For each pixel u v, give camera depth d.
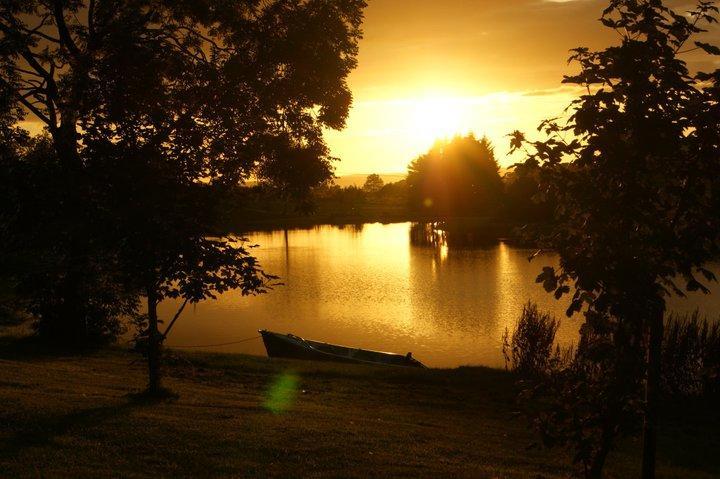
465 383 17.70
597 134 6.08
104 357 20.11
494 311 34.97
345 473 8.46
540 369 19.08
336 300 39.41
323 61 16.66
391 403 15.27
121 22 14.17
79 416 10.27
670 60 6.06
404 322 32.84
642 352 6.26
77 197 11.15
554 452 11.52
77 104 12.51
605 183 6.27
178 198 11.70
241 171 12.48
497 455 10.73
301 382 17.19
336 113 18.20
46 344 22.11
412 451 10.12
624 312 5.82
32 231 12.00
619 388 6.10
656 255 6.14
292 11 16.16
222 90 12.57
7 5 19.14
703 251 5.99
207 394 14.30
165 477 7.84
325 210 138.88
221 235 11.80
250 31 14.81
